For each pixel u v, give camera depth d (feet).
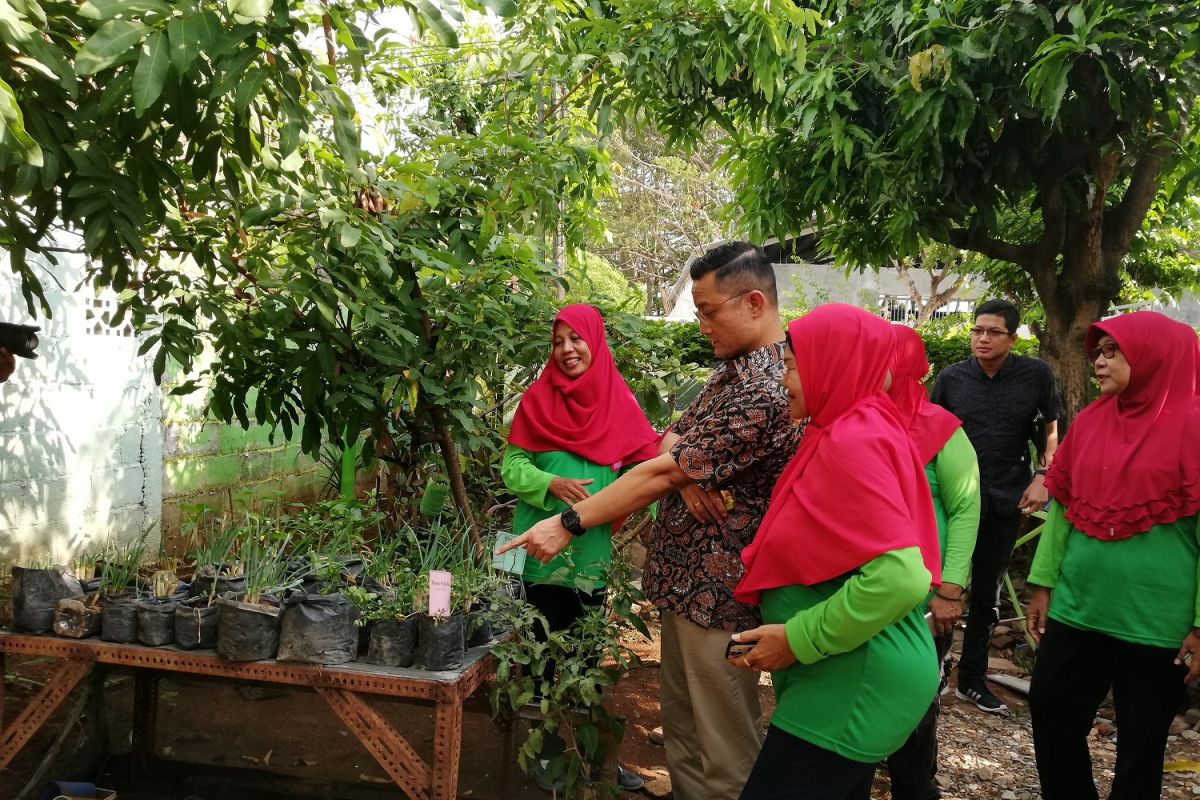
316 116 8.22
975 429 13.39
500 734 11.34
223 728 10.99
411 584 8.30
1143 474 7.95
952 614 9.01
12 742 8.34
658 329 13.56
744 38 13.08
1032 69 13.33
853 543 5.55
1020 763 11.80
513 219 12.37
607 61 13.29
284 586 8.43
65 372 14.15
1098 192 17.04
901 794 8.99
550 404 10.21
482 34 15.60
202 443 17.48
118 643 8.24
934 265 40.68
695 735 8.28
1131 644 7.99
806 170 17.67
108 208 6.91
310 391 9.87
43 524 13.84
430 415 11.72
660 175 68.74
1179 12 13.25
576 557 9.78
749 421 7.34
